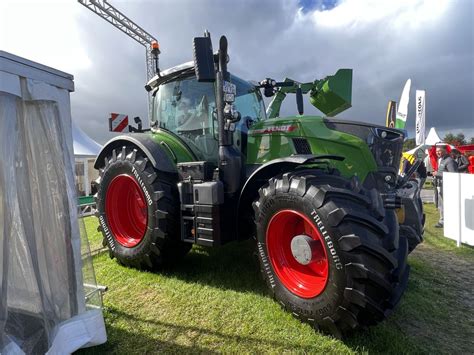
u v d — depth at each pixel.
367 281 1.94
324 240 2.08
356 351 1.98
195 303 2.67
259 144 3.08
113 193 3.70
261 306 2.57
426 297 2.82
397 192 2.90
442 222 5.82
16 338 1.79
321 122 2.91
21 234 1.85
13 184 1.78
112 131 5.39
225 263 3.62
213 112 3.37
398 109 8.70
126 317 2.47
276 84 3.96
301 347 2.04
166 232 3.18
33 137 1.97
